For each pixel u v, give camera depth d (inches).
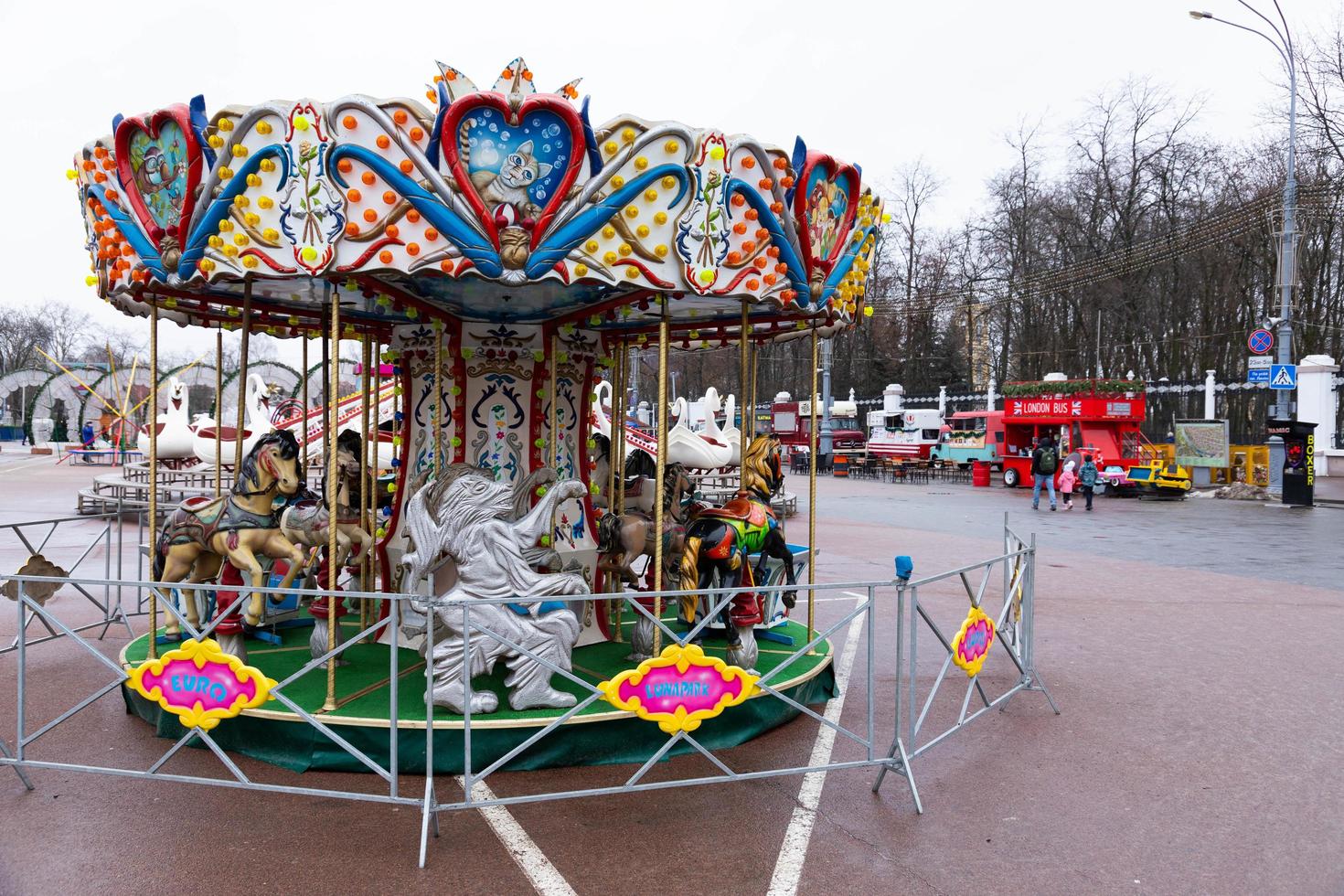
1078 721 227.9
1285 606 382.3
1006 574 232.2
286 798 170.2
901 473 1253.1
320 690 202.2
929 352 1830.7
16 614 337.4
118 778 178.4
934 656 298.8
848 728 218.2
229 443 607.8
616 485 302.5
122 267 202.4
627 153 179.6
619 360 287.9
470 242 173.0
